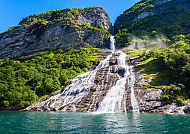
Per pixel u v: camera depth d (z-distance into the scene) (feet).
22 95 276.21
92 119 186.80
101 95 273.13
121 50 467.11
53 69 335.67
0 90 280.10
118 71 328.29
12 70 334.44
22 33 523.29
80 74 342.64
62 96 282.77
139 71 320.29
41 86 295.69
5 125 159.22
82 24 528.22
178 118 191.62
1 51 521.65
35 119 189.16
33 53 500.33
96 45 509.76
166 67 300.40
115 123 164.96
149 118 191.72
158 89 262.26
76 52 445.78
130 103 252.62
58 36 506.07
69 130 140.46
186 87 264.31
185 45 369.09
